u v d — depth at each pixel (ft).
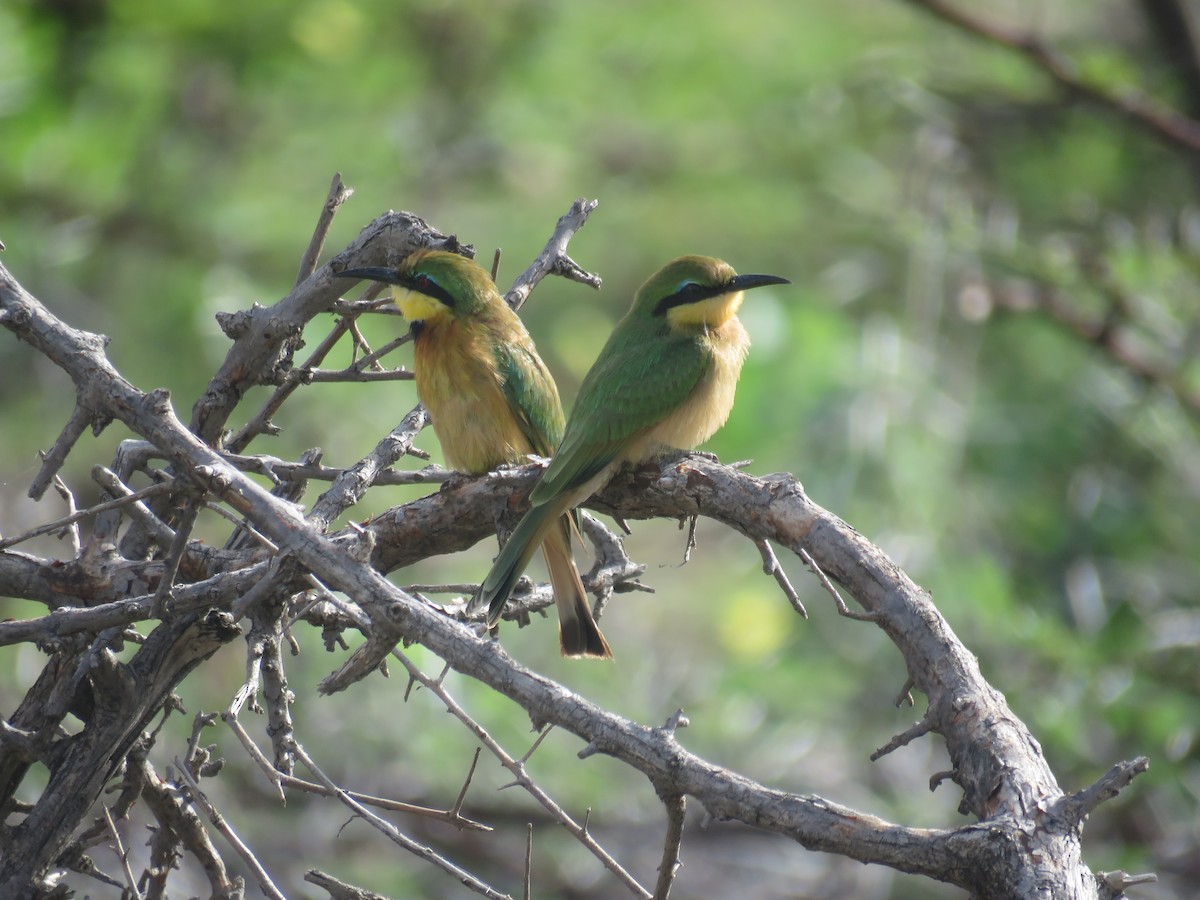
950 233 42.80
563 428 28.48
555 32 49.26
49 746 17.83
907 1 43.04
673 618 46.85
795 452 39.88
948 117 47.06
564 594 22.71
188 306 41.83
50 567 19.25
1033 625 36.58
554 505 21.56
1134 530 40.70
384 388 40.14
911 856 13.57
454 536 20.57
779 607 43.09
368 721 37.01
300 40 45.01
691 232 49.57
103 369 16.81
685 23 48.85
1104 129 47.19
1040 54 42.73
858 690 40.27
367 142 46.73
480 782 37.58
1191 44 48.67
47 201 43.47
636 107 49.26
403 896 35.91
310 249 21.24
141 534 20.70
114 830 17.95
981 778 14.64
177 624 18.10
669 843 14.49
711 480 18.19
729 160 49.90
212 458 16.08
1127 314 42.45
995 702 15.35
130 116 43.47
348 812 37.04
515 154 49.60
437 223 48.29
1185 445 41.98
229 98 46.34
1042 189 47.06
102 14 43.78
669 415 25.94
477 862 38.70
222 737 35.88
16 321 17.20
